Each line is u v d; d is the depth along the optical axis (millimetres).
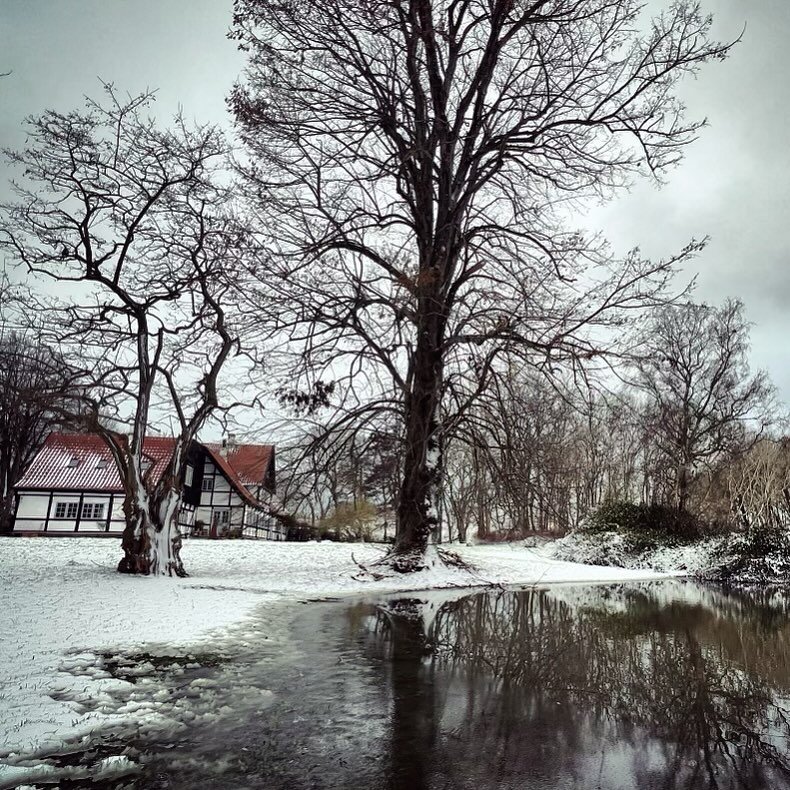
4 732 4074
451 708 5020
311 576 15508
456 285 18578
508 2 16031
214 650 6727
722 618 11445
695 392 33750
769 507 27734
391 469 18266
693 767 3926
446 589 14875
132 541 13812
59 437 40062
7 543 22094
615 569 24344
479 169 18641
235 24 15398
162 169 14305
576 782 3633
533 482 17672
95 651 6379
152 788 3377
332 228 16250
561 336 15320
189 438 14672
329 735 4281
